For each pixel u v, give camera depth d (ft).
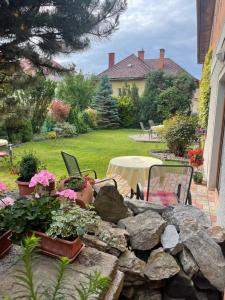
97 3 13.85
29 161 11.57
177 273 6.85
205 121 25.68
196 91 59.47
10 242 6.07
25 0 12.34
